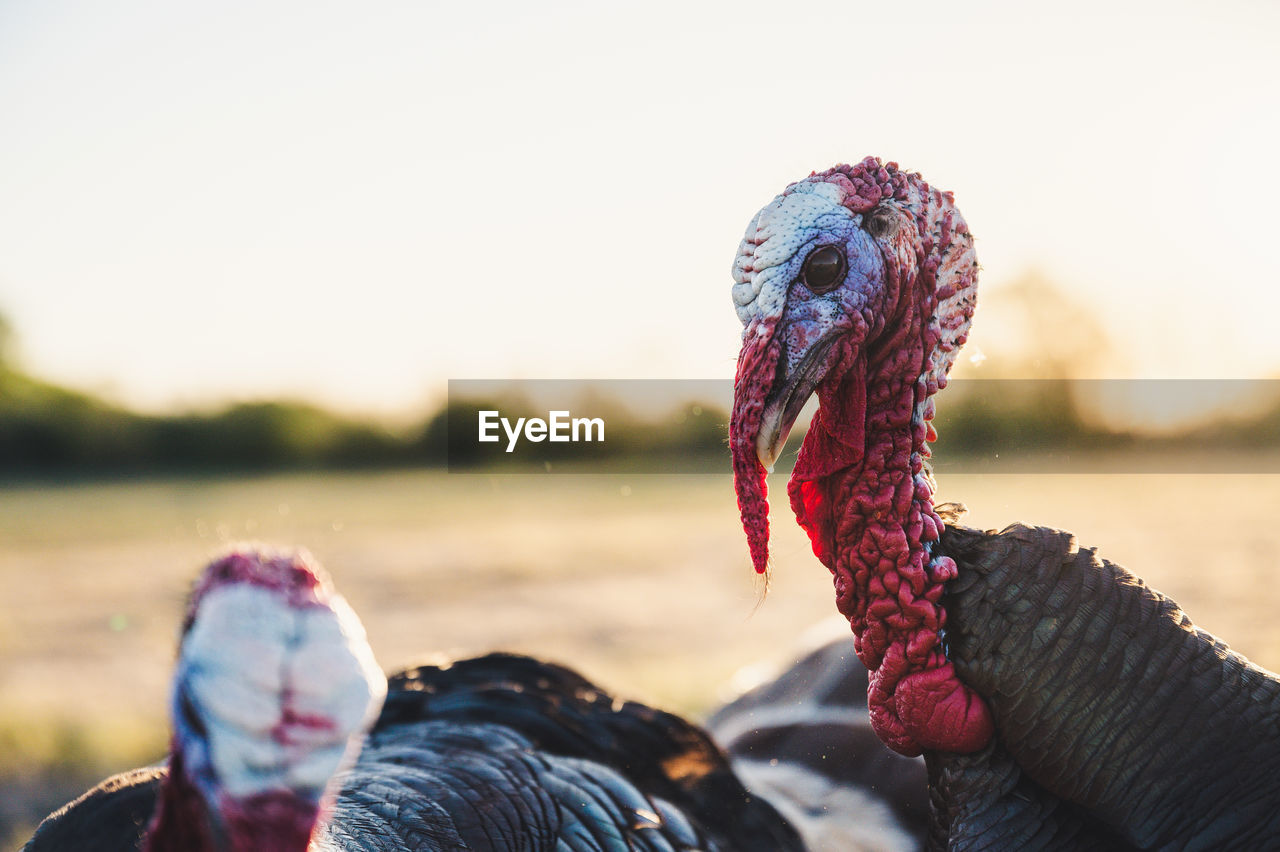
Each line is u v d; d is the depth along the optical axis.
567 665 0.77
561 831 0.59
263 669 0.39
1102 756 0.53
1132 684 0.53
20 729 1.39
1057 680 0.53
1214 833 0.52
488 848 0.57
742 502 0.56
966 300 0.57
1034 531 0.55
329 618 0.39
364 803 0.56
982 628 0.54
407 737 0.65
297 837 0.39
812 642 0.94
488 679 0.73
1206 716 0.52
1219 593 1.95
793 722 0.85
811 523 0.58
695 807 0.67
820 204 0.56
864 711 0.83
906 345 0.56
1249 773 0.52
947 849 0.55
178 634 0.40
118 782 0.56
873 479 0.56
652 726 0.71
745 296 0.56
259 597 0.39
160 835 0.40
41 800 1.15
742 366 0.56
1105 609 0.53
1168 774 0.52
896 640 0.55
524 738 0.65
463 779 0.60
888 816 0.76
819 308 0.55
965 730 0.54
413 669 0.75
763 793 0.77
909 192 0.57
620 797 0.63
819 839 0.73
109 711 1.51
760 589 0.57
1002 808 0.54
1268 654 1.50
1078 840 0.54
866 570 0.56
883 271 0.56
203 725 0.39
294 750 0.39
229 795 0.39
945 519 0.57
